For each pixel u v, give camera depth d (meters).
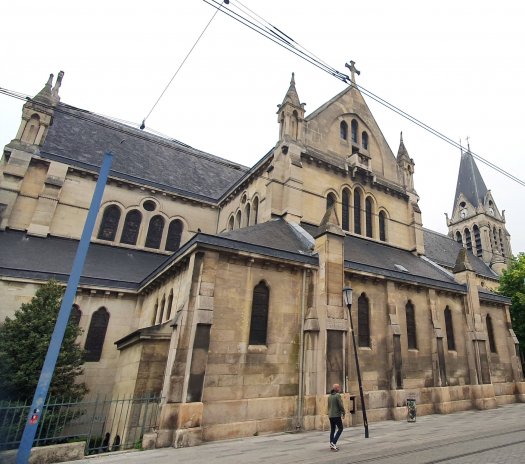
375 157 28.33
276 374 13.97
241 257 14.41
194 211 29.45
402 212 27.95
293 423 13.64
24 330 13.66
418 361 18.62
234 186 27.70
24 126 23.98
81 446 9.68
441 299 21.42
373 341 17.22
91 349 18.36
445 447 9.94
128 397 13.66
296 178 22.02
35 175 23.20
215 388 12.49
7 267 17.12
